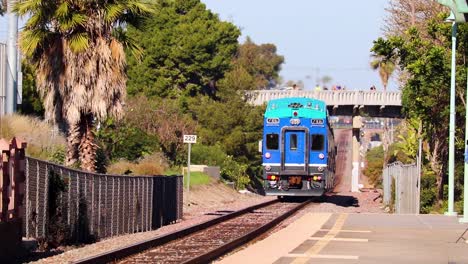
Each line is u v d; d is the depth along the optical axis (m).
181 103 129.38
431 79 61.00
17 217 31.86
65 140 63.66
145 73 135.62
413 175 60.09
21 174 32.25
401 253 30.30
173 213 57.28
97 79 47.50
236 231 43.69
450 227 40.81
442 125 64.88
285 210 61.91
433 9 79.50
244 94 123.25
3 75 68.56
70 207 38.81
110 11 47.25
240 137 116.69
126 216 46.75
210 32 142.62
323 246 32.56
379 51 63.16
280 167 68.50
